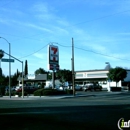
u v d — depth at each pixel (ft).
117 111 56.75
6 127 37.91
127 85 231.09
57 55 162.30
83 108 65.57
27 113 56.13
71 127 37.06
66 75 265.34
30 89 179.42
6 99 127.65
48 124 40.24
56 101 99.71
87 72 270.46
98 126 37.55
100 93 165.68
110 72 209.15
